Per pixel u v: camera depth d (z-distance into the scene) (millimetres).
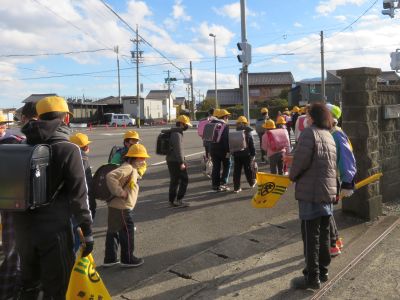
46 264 3273
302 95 55125
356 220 6746
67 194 3344
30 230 3250
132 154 5297
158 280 4828
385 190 7719
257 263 5219
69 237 3340
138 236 6398
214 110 11250
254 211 7652
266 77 83875
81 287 3326
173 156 7957
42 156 3150
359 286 4543
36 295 3451
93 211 5945
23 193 3023
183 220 7227
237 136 9016
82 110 65875
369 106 6590
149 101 73875
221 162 9742
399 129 7969
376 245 5699
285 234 6266
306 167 4258
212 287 4617
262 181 5723
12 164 3051
